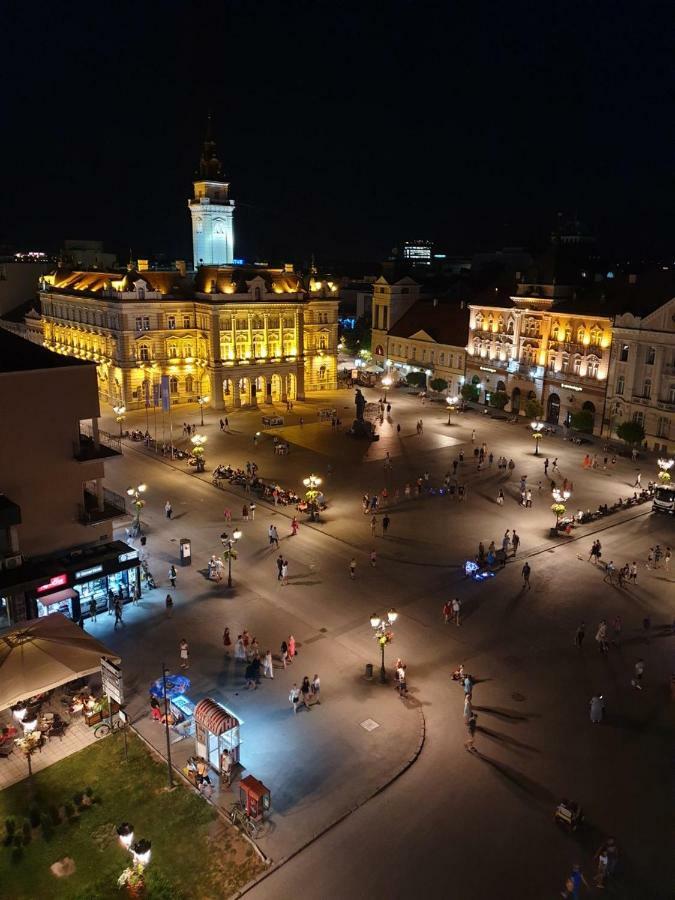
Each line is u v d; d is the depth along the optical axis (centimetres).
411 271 14588
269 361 10775
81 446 4369
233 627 4384
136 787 3059
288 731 3425
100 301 10312
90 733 3412
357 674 3912
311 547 5603
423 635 4322
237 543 5656
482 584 5009
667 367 8175
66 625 3475
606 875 2611
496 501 6706
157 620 4450
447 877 2627
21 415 3978
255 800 2820
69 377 4100
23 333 13750
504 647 4206
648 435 8475
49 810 2916
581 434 9275
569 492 6150
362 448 8519
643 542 5794
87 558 4309
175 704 3488
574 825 2841
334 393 11869
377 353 13500
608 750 3331
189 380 10800
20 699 2986
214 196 11494
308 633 4328
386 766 3195
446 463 7938
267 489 6756
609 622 4512
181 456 7969
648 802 3014
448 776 3147
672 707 3656
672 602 4788
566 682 3862
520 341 10325
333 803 2969
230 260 11875
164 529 5906
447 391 11806
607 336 8956
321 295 11688
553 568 5281
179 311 10431
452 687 3806
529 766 3216
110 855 2709
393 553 5512
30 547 4181
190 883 2589
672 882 2625
